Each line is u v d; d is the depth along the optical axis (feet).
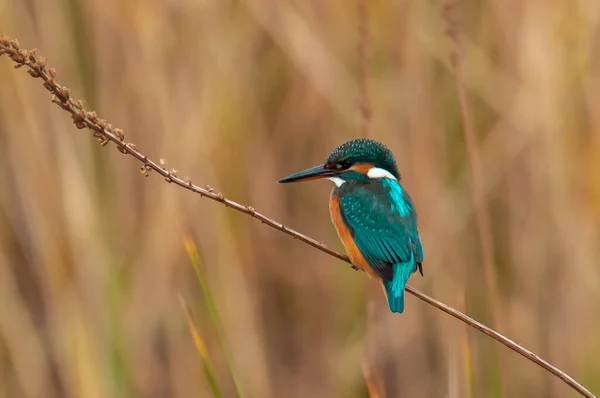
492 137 37.06
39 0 33.81
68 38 33.99
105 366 31.17
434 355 35.83
